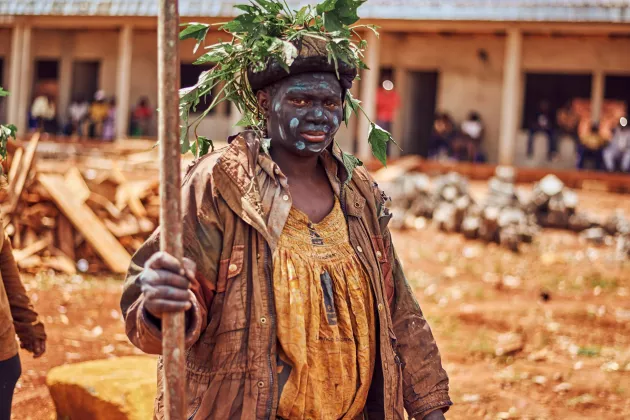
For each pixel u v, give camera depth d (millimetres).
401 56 26906
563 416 6754
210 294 2688
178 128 2350
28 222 10750
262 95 2891
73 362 6824
